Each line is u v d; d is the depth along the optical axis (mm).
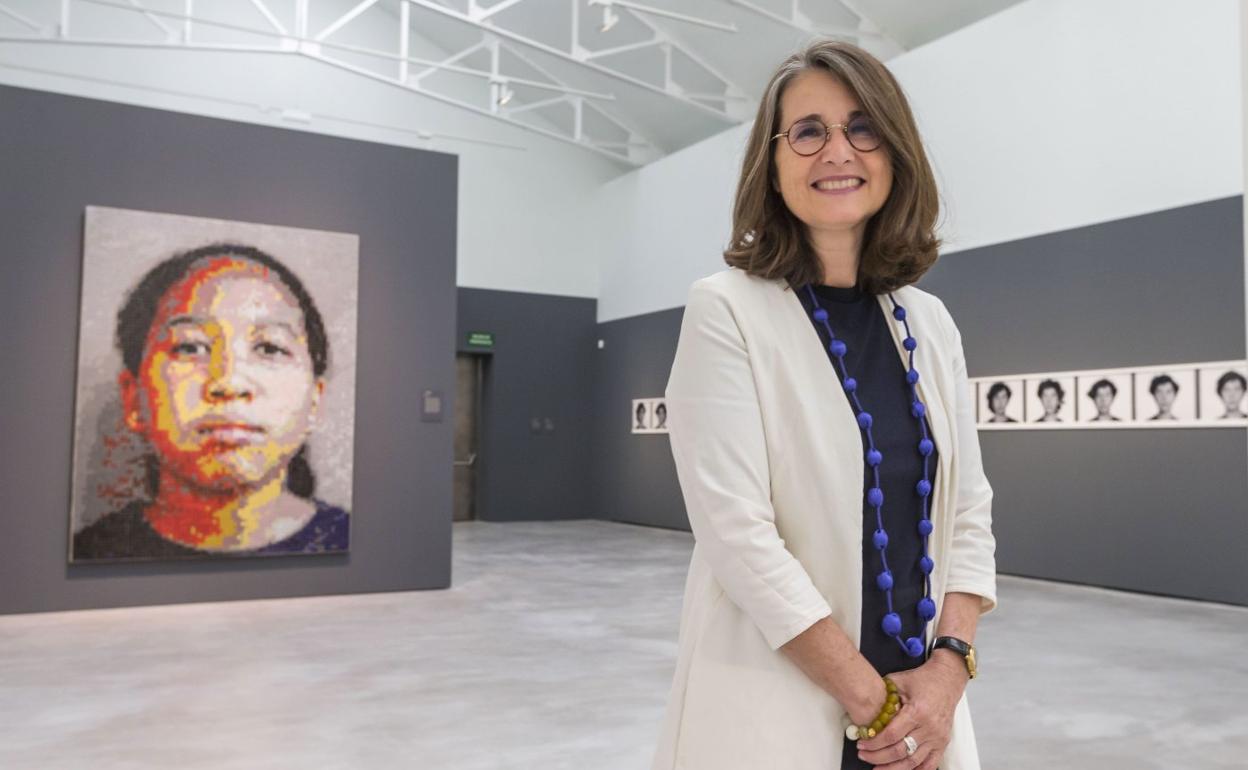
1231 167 7895
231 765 3809
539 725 4375
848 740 1188
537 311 16344
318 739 4156
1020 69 9531
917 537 1271
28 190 7277
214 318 7672
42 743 4086
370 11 15242
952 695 1186
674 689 1266
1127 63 8625
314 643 6215
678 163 14664
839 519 1192
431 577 8539
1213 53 8016
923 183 1294
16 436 7164
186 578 7625
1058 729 4367
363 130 15148
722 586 1208
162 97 13633
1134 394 8508
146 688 5039
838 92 1279
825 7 11555
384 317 8438
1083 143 8961
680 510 14430
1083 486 8914
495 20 14148
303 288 8000
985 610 1331
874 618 1217
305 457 7941
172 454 7492
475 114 16047
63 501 7273
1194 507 8055
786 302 1281
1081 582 8914
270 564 7914
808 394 1226
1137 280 8516
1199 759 3947
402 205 8555
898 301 1369
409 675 5344
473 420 16531
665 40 13062
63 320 7332
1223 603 7848
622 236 16109
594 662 5691
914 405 1279
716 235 13773
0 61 12828
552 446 16406
